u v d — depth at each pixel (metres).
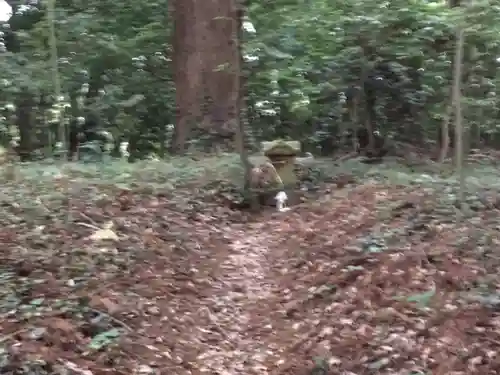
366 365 4.21
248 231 8.48
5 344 4.04
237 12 9.63
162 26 15.43
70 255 5.98
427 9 12.73
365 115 14.14
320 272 6.34
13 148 13.32
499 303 4.71
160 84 15.39
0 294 4.88
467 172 10.22
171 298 5.65
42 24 14.38
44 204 7.59
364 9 13.30
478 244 6.07
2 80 13.39
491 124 13.09
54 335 4.27
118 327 4.73
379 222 7.46
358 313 5.11
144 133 15.12
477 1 8.12
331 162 12.09
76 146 14.48
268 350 4.90
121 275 5.76
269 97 13.99
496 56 11.05
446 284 5.32
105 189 8.73
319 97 14.08
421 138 14.05
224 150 11.89
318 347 4.70
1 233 6.39
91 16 15.22
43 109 14.18
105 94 14.52
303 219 8.64
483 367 3.94
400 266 5.85
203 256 7.06
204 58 12.21
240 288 6.28
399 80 13.55
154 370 4.25
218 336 5.11
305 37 14.25
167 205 8.52
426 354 4.22
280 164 9.95
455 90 7.71
